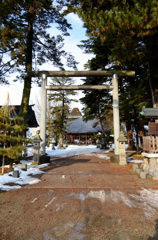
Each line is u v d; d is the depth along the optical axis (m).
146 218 2.77
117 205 3.31
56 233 2.34
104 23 5.99
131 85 12.78
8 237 2.24
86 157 12.34
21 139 6.60
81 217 2.81
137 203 3.41
